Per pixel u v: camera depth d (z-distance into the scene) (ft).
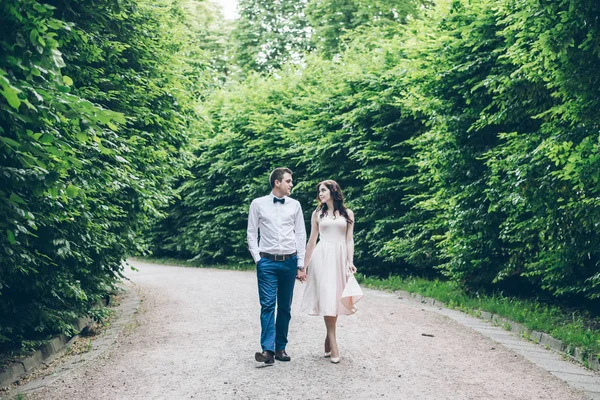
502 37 32.53
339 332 25.72
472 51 33.47
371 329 26.45
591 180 23.22
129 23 33.19
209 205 74.69
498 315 29.76
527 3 23.97
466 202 35.06
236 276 55.77
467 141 35.65
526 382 18.24
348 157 53.98
